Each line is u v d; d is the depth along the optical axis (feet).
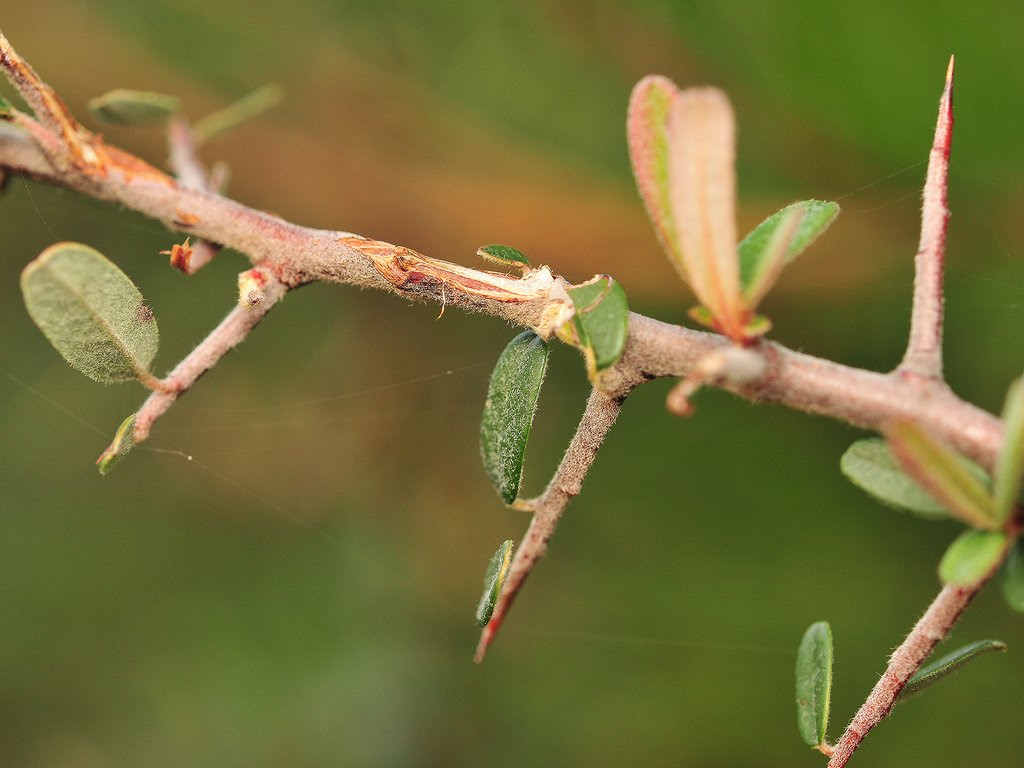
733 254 0.49
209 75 0.87
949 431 0.50
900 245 0.73
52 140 0.53
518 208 0.83
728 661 0.76
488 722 0.88
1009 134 0.66
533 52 0.80
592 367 0.51
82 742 0.90
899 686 0.52
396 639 0.94
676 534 0.77
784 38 0.68
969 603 0.51
